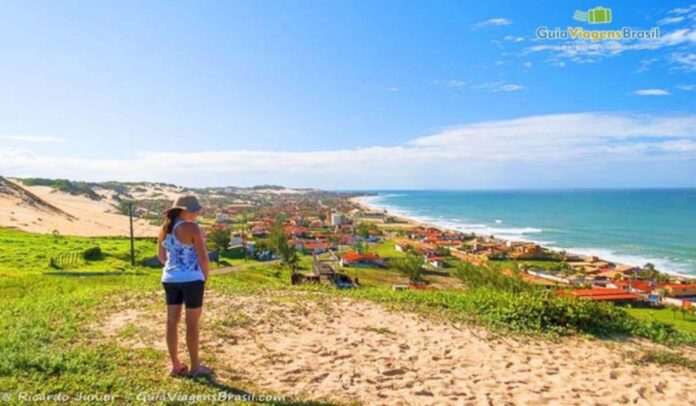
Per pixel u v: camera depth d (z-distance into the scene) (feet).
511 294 41.14
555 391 22.54
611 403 21.65
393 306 38.34
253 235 376.68
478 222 559.38
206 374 20.79
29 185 472.44
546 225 502.79
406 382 22.21
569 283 201.16
